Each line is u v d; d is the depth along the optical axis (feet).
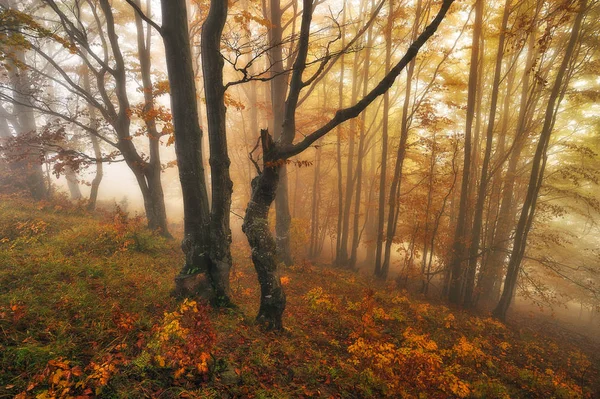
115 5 48.49
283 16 48.42
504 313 43.21
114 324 15.19
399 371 18.25
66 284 18.60
